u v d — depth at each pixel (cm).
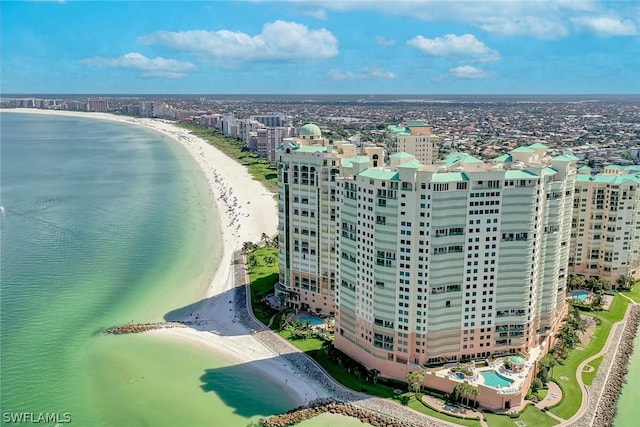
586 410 17062
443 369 18150
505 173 17712
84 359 19938
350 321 19812
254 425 16338
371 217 18138
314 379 18812
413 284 17875
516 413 16650
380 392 17950
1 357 19825
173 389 18225
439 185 17162
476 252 17988
